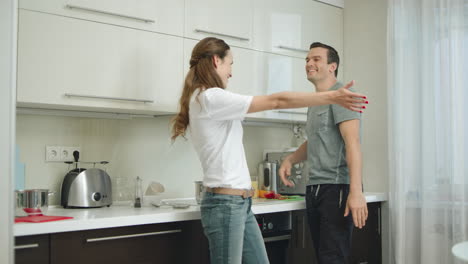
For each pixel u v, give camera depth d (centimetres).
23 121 231
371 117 314
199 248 217
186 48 248
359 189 214
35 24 204
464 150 255
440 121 263
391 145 284
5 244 151
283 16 291
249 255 198
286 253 248
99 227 186
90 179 230
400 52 279
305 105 177
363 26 319
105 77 221
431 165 267
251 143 316
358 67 322
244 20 271
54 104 209
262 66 279
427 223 264
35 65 204
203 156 187
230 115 178
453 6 259
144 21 233
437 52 266
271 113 285
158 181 273
